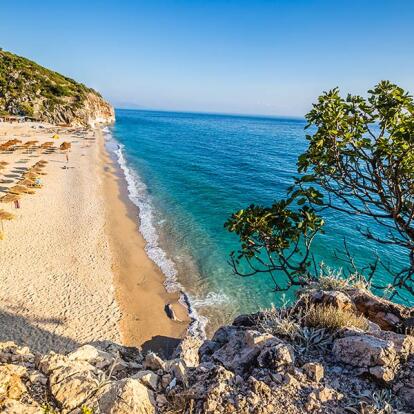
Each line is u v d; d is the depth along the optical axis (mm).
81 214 29672
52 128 89812
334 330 5305
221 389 4152
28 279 19000
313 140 5613
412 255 5480
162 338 16016
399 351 4578
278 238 6234
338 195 5785
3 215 25594
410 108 4684
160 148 77375
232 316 17656
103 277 20281
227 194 40375
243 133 136375
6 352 5531
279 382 4277
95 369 5016
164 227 29062
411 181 5195
